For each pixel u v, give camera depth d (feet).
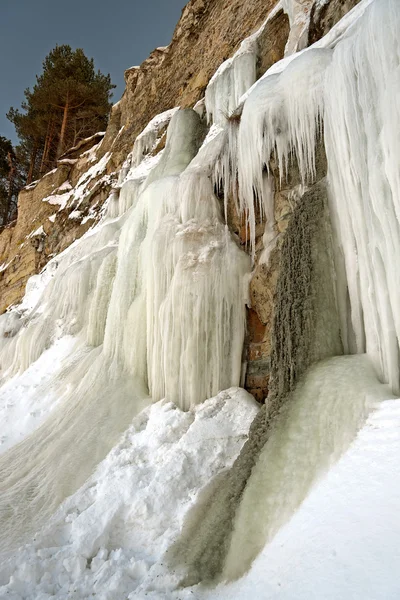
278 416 12.91
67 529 13.91
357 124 14.23
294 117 19.60
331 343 14.14
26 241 68.64
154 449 17.10
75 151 87.04
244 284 20.90
